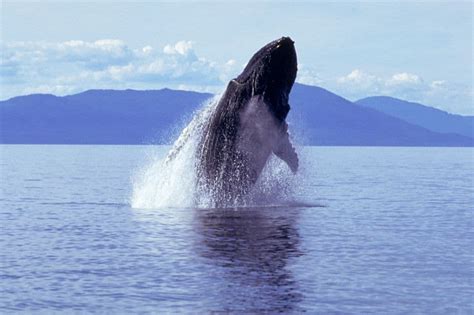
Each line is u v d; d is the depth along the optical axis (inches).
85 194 4635.8
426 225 2952.8
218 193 3545.8
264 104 3292.3
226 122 3422.7
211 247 2293.3
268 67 3179.1
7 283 1781.5
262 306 1556.3
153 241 2425.0
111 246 2335.1
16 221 3056.1
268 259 2082.9
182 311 1519.4
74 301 1603.1
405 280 1807.3
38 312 1517.0
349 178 6835.6
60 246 2345.0
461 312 1513.3
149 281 1791.3
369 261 2064.5
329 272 1900.8
